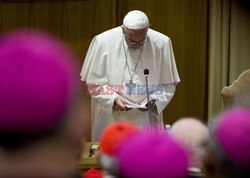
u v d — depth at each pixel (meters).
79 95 2.01
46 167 1.92
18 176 1.91
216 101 15.47
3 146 1.88
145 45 10.77
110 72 10.84
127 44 10.77
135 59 10.80
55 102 1.86
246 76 9.66
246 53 15.15
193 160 2.41
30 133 1.86
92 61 10.99
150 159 1.99
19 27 15.12
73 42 15.28
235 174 2.15
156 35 11.01
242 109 2.39
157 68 10.94
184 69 15.70
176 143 2.11
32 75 1.82
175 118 15.98
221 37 15.16
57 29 15.19
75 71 2.03
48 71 1.86
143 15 10.34
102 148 2.78
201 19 15.34
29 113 1.82
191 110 15.95
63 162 1.99
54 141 1.92
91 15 15.15
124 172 2.04
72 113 1.96
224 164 2.17
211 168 2.28
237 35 15.05
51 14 15.10
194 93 15.84
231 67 15.26
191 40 15.50
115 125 2.88
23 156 1.90
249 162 2.10
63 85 1.89
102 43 10.87
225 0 14.90
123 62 10.81
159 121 10.98
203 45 15.52
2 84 1.80
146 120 10.66
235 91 9.55
